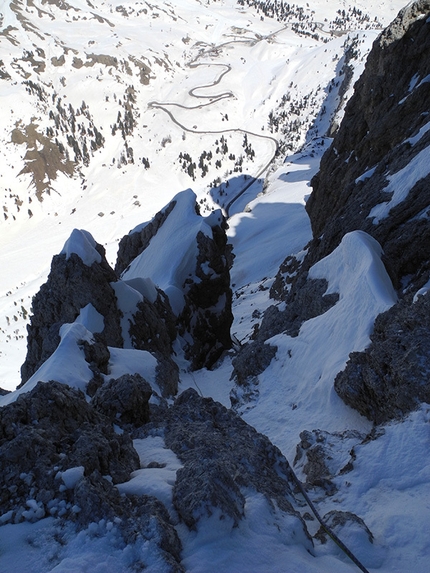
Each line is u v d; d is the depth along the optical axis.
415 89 38.06
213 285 42.62
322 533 9.09
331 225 35.44
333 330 22.67
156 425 13.18
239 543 7.68
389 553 8.41
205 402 15.23
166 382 25.62
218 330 43.12
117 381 14.35
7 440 9.77
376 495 10.34
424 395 13.32
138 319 32.25
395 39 41.62
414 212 26.92
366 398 16.64
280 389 22.98
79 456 9.17
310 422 18.78
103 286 31.02
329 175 50.19
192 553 7.43
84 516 7.88
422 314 15.86
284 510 8.86
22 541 7.63
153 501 8.35
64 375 18.88
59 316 31.20
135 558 7.16
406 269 24.92
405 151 32.97
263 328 33.69
